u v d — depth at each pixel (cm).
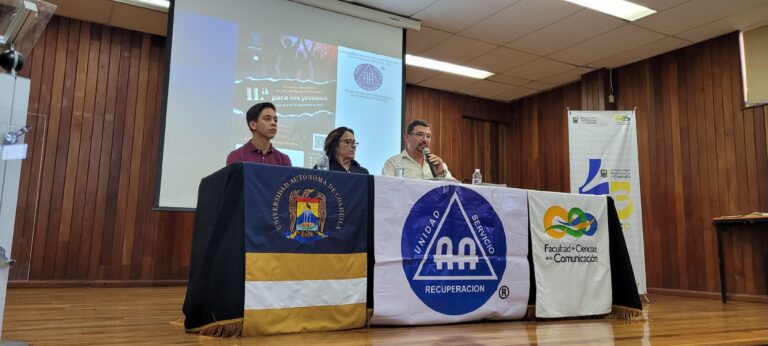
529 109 735
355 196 211
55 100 479
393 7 480
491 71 638
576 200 268
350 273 204
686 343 191
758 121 471
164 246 511
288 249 192
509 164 754
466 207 236
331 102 473
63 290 441
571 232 263
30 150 158
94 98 496
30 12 158
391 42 505
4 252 150
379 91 496
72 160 481
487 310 233
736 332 235
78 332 197
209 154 425
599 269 268
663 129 554
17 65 158
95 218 486
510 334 202
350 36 487
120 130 505
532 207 255
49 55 481
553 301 250
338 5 474
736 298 464
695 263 509
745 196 474
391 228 217
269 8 457
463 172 712
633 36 522
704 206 507
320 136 466
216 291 182
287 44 460
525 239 249
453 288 226
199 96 425
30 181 157
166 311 281
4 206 150
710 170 505
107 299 360
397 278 215
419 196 226
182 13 424
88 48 499
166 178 410
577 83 671
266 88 449
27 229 155
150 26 510
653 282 544
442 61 609
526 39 541
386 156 495
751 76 486
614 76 619
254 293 182
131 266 495
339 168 289
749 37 491
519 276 244
